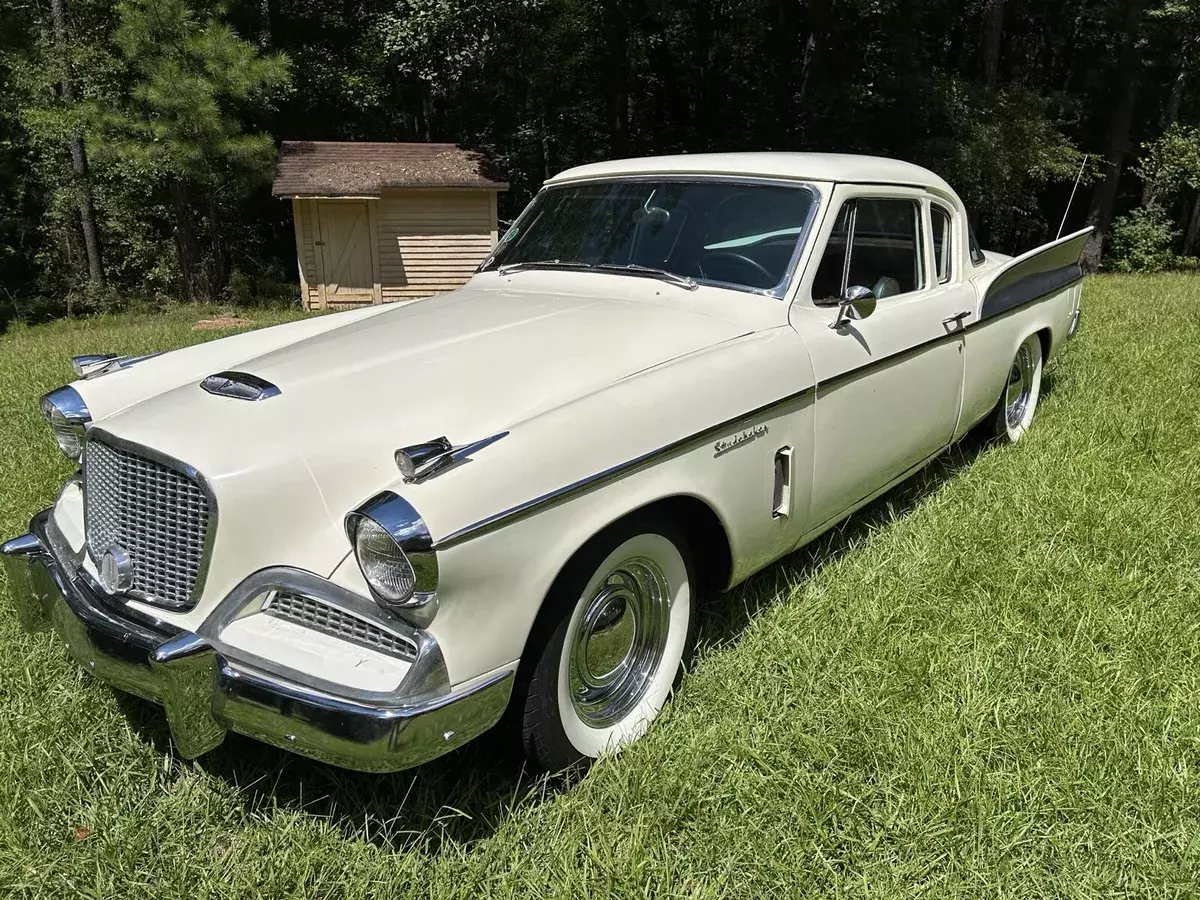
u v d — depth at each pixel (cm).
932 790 235
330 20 2081
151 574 231
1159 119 2330
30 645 304
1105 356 670
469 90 2059
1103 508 394
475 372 261
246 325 1202
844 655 296
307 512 223
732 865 214
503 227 2109
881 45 1809
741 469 282
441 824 226
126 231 2016
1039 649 295
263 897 208
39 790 238
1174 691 272
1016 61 2383
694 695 280
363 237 1652
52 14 1789
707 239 339
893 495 436
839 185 337
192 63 1467
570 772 248
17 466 463
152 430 232
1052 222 2680
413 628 206
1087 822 225
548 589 223
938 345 387
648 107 2305
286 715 203
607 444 238
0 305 1978
